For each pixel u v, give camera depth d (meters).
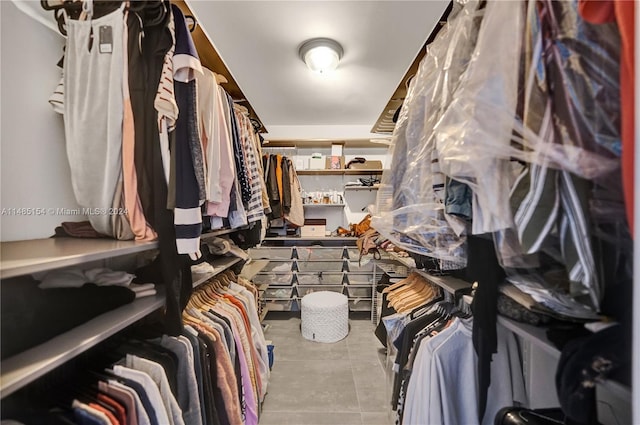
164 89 0.95
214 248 1.95
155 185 0.96
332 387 2.13
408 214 1.17
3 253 0.73
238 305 1.73
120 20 0.93
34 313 0.76
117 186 0.97
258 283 3.40
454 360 1.12
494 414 1.07
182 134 1.00
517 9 0.60
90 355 0.96
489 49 0.64
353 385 2.16
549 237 0.55
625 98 0.42
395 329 1.73
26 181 1.00
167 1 0.95
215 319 1.44
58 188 1.10
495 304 0.84
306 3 1.36
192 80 1.04
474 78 0.66
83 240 0.99
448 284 1.35
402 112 1.38
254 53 1.79
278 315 3.54
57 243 0.92
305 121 3.28
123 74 0.93
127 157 0.94
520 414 0.93
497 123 0.61
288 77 2.12
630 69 0.42
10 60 0.97
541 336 0.71
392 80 2.16
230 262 1.96
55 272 0.93
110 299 0.94
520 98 0.59
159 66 0.97
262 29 1.55
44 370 0.62
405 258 2.10
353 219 3.83
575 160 0.51
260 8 1.38
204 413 1.12
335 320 2.87
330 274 3.47
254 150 2.03
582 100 0.51
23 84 1.00
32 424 0.69
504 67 0.61
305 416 1.84
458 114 0.71
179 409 0.94
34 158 1.03
